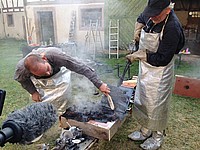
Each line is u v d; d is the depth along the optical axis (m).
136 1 6.88
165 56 1.67
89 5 7.88
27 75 1.67
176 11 9.53
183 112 3.00
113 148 2.22
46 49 1.67
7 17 12.84
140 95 1.98
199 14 9.11
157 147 2.14
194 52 7.27
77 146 1.71
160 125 1.97
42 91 1.91
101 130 1.75
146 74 1.87
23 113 0.50
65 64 1.60
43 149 1.98
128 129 2.59
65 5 8.33
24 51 5.88
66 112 1.97
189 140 2.36
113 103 1.96
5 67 5.80
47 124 0.53
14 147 2.16
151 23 1.77
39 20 9.00
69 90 2.05
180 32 1.66
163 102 1.88
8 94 3.78
